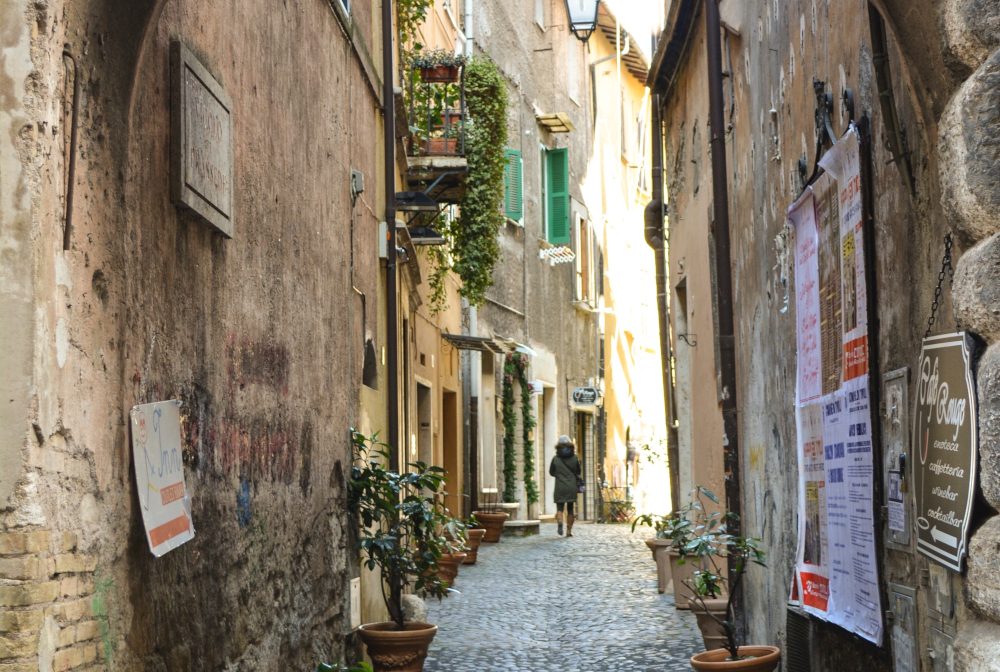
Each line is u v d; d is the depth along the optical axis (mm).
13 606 2926
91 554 3336
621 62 31859
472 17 20172
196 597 4383
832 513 5281
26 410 2984
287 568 5938
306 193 6684
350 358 7957
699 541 6539
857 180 4645
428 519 7969
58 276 3170
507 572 14312
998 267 3000
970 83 3070
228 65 5051
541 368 24375
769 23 6941
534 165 24453
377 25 9781
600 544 18641
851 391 4840
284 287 6062
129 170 3766
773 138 6840
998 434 2955
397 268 11086
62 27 3203
